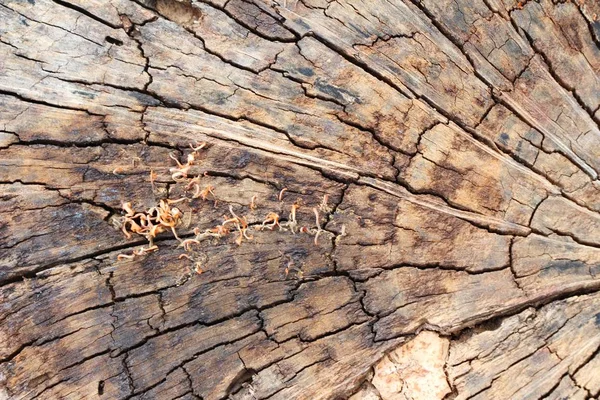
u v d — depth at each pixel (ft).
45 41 1.29
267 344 1.29
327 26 1.34
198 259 1.28
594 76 1.40
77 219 1.26
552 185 1.37
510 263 1.35
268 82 1.32
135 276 1.27
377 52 1.35
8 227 1.25
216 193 1.30
